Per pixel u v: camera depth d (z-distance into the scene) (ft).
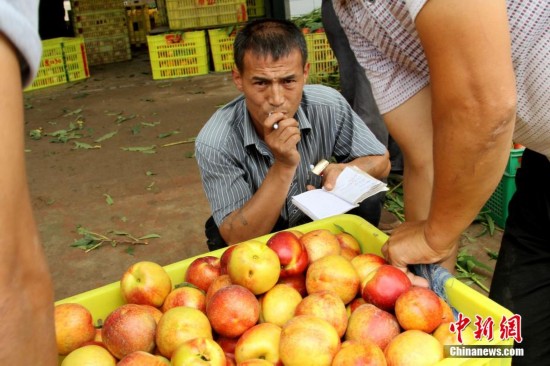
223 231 8.04
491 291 7.16
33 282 2.50
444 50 4.09
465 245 12.37
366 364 4.36
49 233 14.69
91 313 5.62
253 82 7.47
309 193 8.12
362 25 5.59
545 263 6.59
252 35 7.40
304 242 5.95
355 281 5.40
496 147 4.31
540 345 6.71
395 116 6.29
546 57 4.95
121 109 26.53
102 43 36.68
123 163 19.53
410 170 6.70
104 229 14.70
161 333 4.85
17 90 2.37
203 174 8.46
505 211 12.41
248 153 8.50
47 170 19.43
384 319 4.96
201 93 28.04
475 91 4.08
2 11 2.27
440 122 4.43
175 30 31.50
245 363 4.50
